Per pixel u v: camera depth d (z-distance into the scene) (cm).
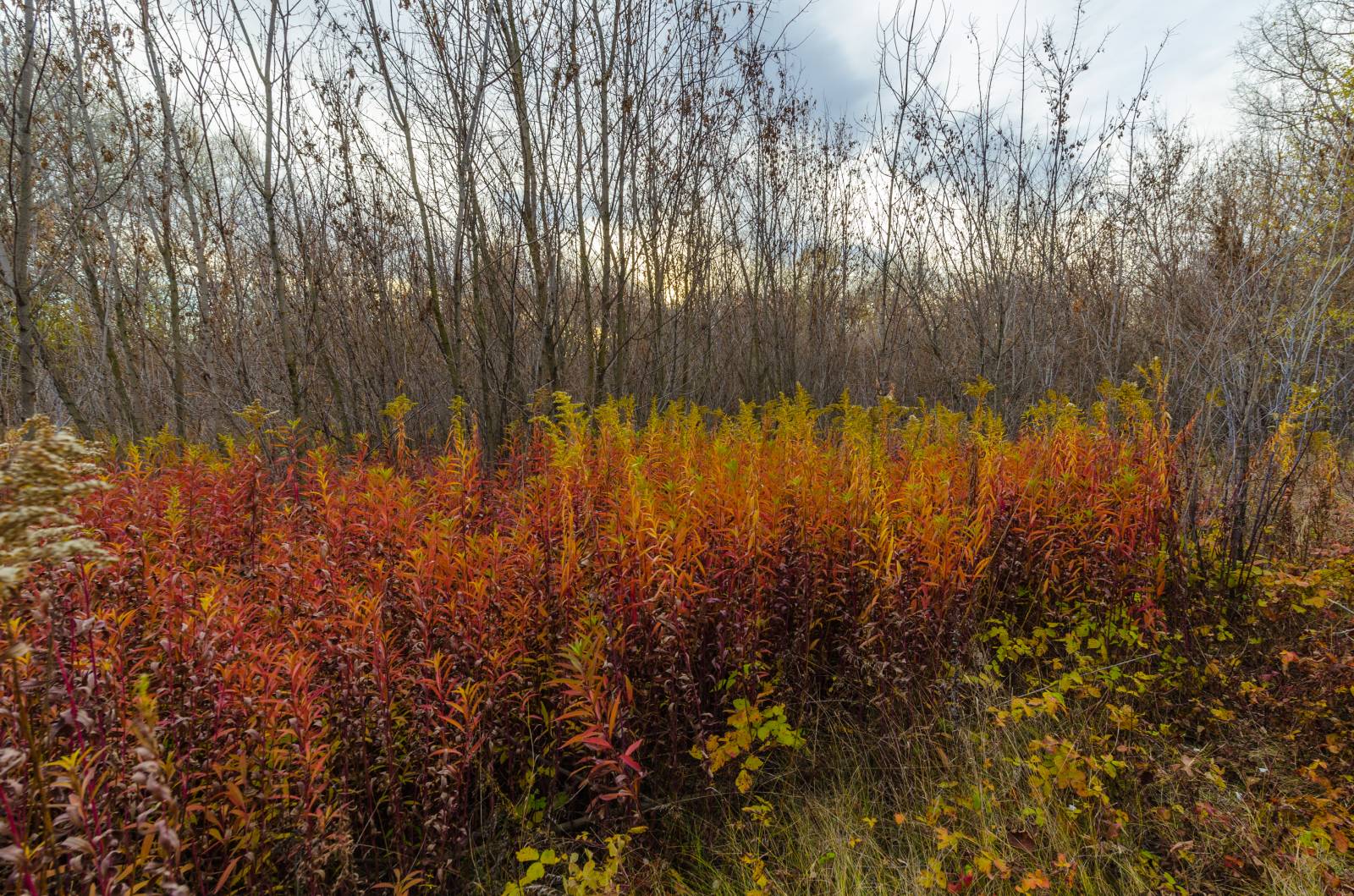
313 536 292
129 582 229
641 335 880
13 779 134
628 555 250
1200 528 412
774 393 1091
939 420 485
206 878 182
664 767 267
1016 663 348
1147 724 294
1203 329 502
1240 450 415
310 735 184
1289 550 405
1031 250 870
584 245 648
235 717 182
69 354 795
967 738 279
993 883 220
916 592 290
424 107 625
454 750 205
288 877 199
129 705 162
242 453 422
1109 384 440
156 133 664
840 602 310
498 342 687
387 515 279
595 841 240
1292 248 416
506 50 606
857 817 258
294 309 670
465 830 221
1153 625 330
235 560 323
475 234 630
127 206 705
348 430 704
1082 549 358
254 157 679
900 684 282
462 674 223
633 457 350
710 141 793
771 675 304
